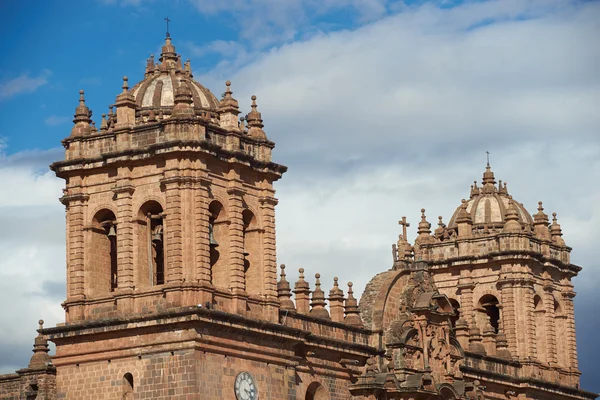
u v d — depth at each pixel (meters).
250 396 93.50
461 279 133.38
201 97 98.88
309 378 101.44
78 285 94.62
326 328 104.44
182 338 89.81
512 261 131.25
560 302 137.12
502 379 125.56
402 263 115.19
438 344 114.06
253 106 99.31
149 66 101.19
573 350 136.88
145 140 94.12
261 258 96.94
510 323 130.50
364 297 112.12
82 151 96.44
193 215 91.88
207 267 91.81
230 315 91.56
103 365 92.75
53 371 101.06
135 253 93.06
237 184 95.19
